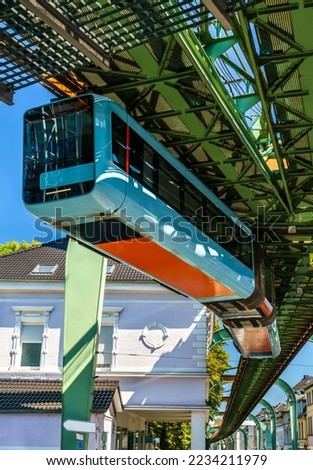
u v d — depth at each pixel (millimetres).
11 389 23484
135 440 32812
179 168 15094
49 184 11992
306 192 18172
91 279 18281
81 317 18016
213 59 11984
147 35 9672
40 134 12336
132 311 28344
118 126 12297
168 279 16891
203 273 16234
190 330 28000
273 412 72812
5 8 8641
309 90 12672
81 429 13883
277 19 10773
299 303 30438
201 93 13031
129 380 27578
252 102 14328
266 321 22781
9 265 30438
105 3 9203
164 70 12086
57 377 27469
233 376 50406
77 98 12008
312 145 15312
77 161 11742
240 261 18500
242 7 8727
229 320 22141
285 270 26297
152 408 27156
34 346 28188
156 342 27938
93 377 17578
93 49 9820
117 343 27969
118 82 12734
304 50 11430
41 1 8500
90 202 11680
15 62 9828
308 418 81625
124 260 14969
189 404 27125
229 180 17188
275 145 14547
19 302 28562
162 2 8641
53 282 28516
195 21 10219
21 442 21344
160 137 15094
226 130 14680
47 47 9633
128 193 12195
